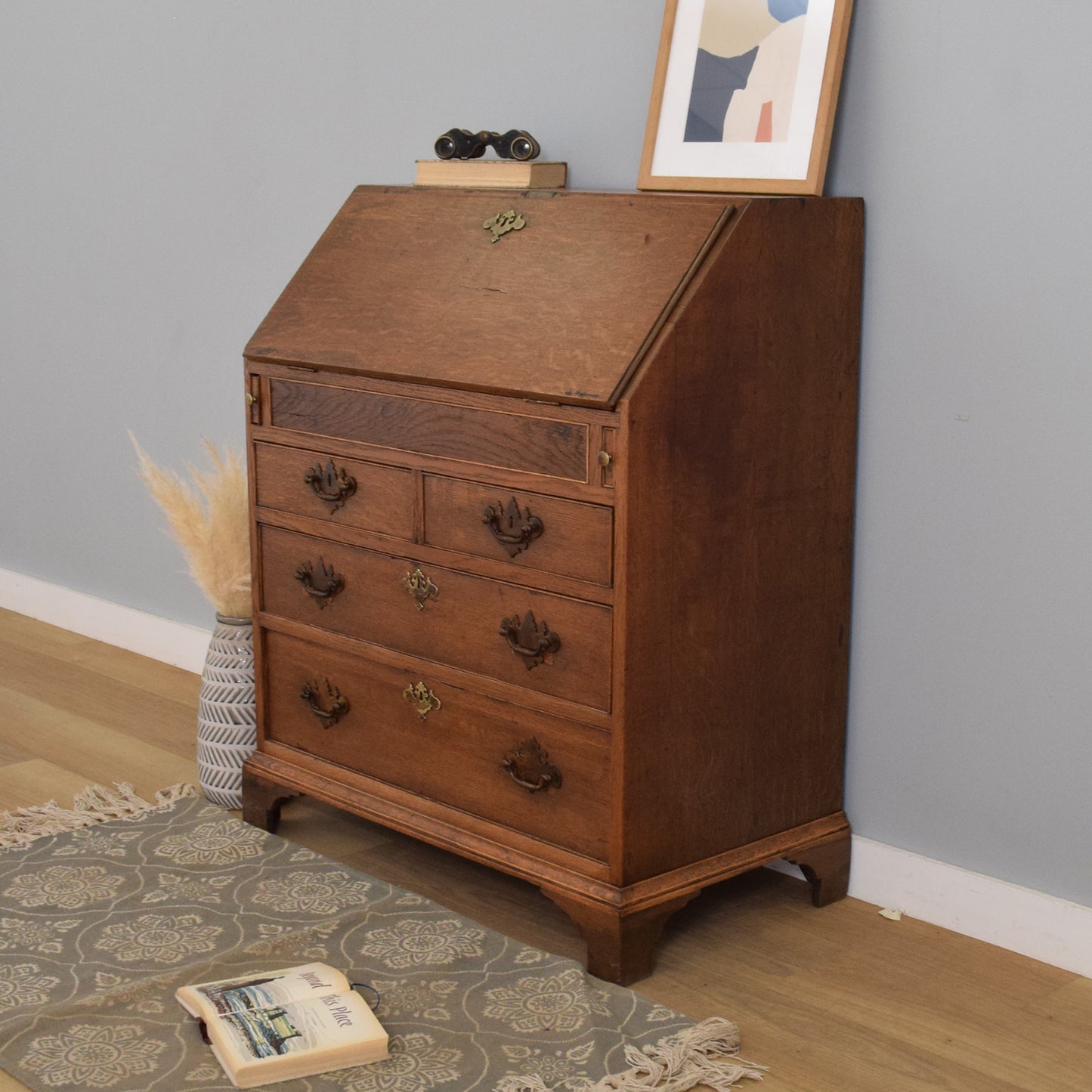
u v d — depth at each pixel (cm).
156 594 410
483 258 256
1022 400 239
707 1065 214
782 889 278
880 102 248
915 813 265
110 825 297
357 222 283
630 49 282
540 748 246
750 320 235
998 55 233
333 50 336
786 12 254
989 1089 212
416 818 270
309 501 277
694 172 264
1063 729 243
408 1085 208
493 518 242
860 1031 227
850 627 268
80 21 391
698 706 243
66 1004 226
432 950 247
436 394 248
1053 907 247
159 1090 206
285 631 289
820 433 252
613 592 228
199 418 387
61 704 369
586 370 227
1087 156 226
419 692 265
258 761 298
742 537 243
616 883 237
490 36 306
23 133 416
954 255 243
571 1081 209
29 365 432
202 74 364
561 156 299
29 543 448
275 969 239
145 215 387
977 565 250
